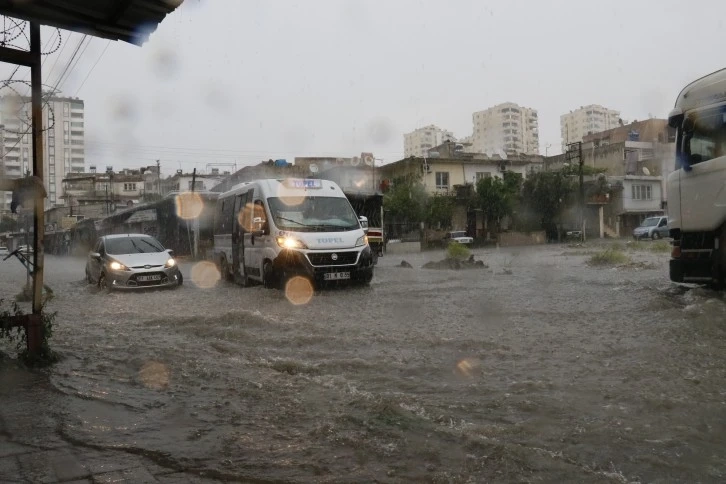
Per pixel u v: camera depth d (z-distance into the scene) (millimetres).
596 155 62594
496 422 3492
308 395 4180
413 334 6379
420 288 11328
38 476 2938
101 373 5039
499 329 6590
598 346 5527
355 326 7000
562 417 3545
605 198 51438
